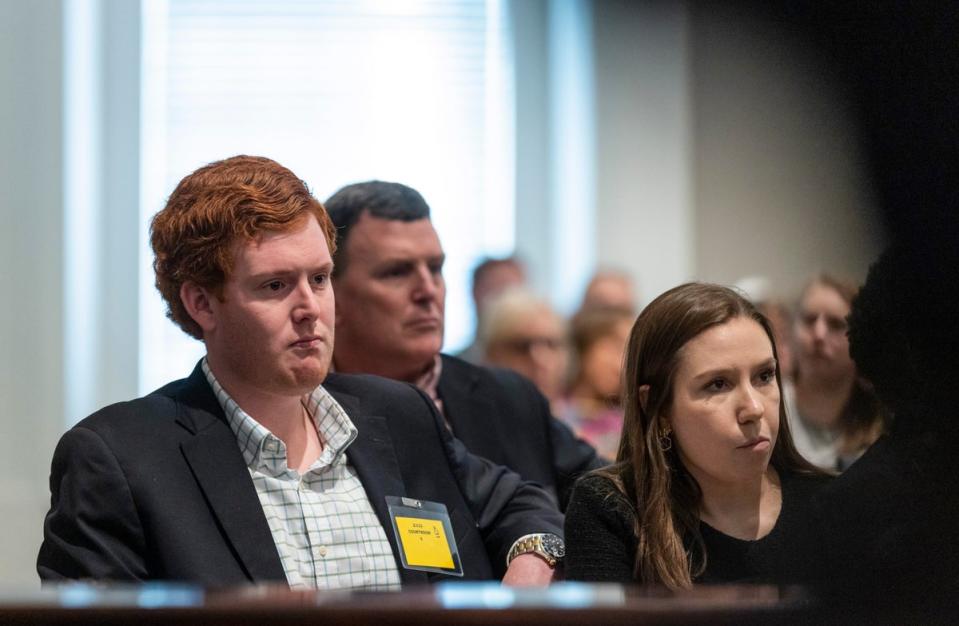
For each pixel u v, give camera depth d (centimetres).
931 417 414
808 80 1088
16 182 864
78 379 934
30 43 866
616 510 391
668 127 1127
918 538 373
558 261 1134
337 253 531
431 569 409
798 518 390
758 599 252
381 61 1091
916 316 443
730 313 386
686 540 386
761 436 379
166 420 392
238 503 383
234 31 1072
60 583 353
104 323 1038
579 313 930
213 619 241
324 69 1081
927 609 256
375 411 442
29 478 860
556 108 1145
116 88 1049
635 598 251
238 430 395
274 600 247
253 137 1070
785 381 661
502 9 1116
